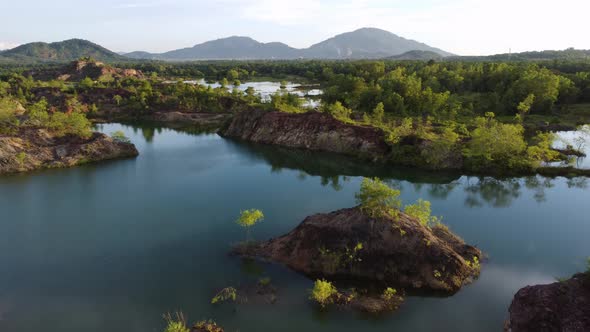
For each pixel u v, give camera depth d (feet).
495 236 159.63
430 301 112.98
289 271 128.67
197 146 343.26
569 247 149.59
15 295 120.47
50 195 213.46
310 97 601.62
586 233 162.09
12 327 105.40
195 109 515.09
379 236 127.65
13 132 281.74
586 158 270.26
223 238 159.53
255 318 106.11
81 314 110.63
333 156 301.02
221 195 214.69
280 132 351.05
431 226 155.12
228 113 501.97
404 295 115.24
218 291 119.75
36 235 163.53
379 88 445.37
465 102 461.78
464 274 123.75
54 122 302.66
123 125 453.17
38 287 124.77
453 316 106.73
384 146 289.33
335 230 132.05
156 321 106.73
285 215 184.75
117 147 300.20
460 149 266.36
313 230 134.72
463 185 229.25
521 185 226.79
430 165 258.98
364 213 134.62
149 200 206.59
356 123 330.34
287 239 140.46
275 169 269.23
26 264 139.64
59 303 116.16
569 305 89.56
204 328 99.91
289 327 102.32
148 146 342.03
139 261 141.08
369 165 275.18
